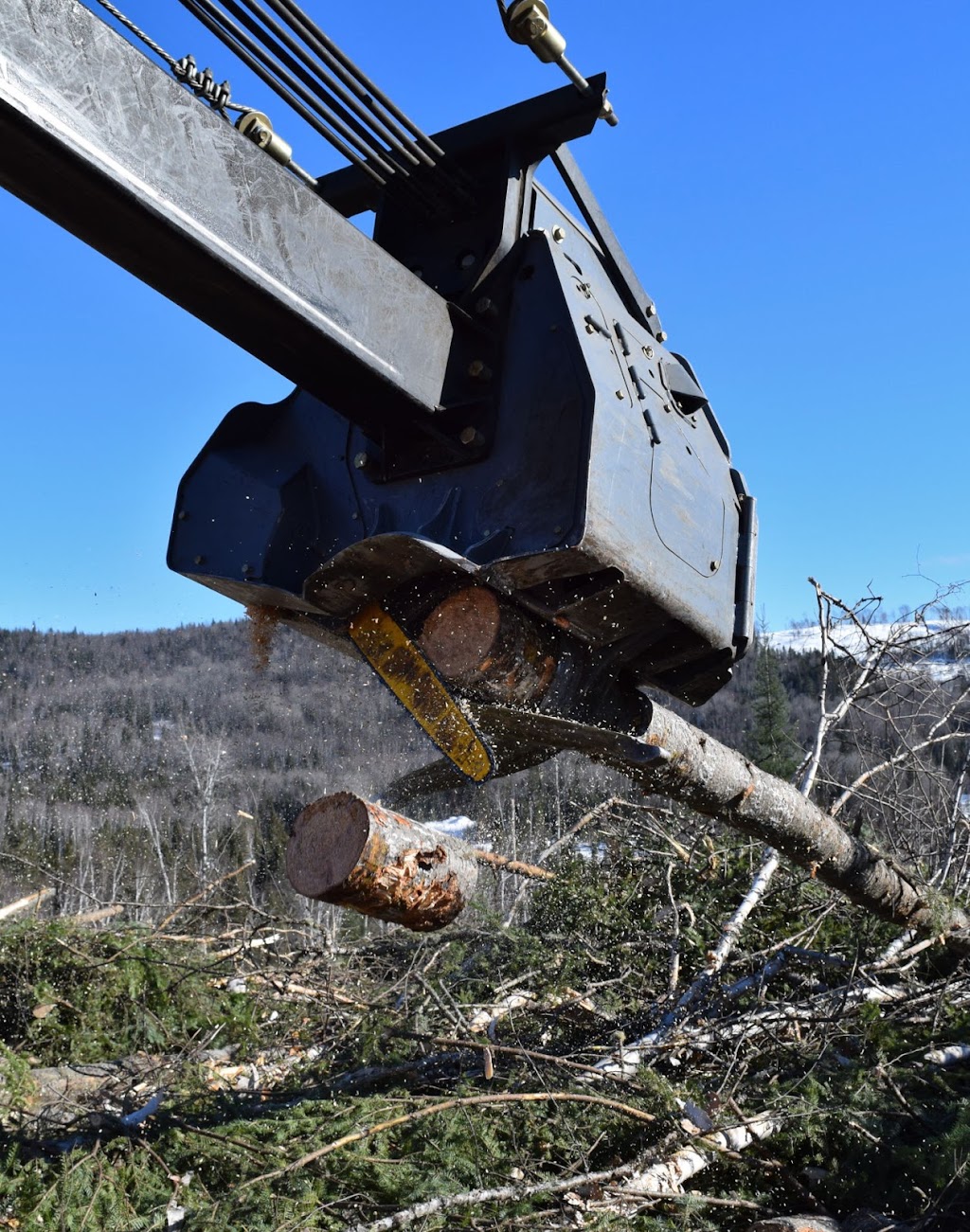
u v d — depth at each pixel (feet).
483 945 18.90
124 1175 10.98
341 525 9.91
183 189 7.22
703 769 12.33
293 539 9.95
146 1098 13.55
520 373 9.10
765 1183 12.32
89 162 6.70
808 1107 12.62
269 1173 10.10
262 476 10.14
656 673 10.87
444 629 9.51
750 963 17.48
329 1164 10.80
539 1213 10.30
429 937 18.28
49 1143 11.81
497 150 9.80
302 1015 17.28
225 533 10.14
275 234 7.78
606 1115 12.31
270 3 7.94
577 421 8.67
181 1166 11.43
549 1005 16.16
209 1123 12.29
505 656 9.37
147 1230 10.07
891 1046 14.58
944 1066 14.85
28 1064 14.85
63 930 17.15
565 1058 12.51
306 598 9.61
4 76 6.33
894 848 21.38
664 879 19.39
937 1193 11.59
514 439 8.96
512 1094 11.63
